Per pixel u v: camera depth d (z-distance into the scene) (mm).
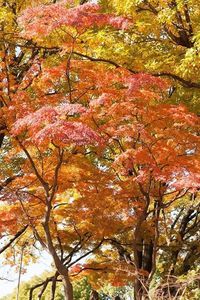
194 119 9961
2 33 10883
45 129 7988
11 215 10828
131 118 9938
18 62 13383
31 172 10664
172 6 12383
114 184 10742
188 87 12859
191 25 12812
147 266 15727
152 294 8469
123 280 11359
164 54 12945
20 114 9391
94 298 18891
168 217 16953
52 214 11219
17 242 13016
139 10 12859
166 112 9867
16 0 12648
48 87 10453
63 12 9203
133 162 9883
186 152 11242
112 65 12547
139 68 12477
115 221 11258
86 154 12430
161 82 9805
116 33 12805
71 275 11680
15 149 10633
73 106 8547
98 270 11625
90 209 11203
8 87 10164
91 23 9336
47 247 9758
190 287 9133
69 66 9961
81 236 12047
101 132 9852
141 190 10273
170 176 9539
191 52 10828
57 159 10445
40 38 11336
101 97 9500
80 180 10703
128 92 9648
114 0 12227
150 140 9883
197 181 9297
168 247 14758
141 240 15141
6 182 11445
